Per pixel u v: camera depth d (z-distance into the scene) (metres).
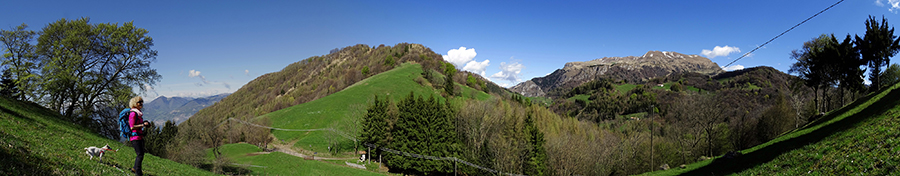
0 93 40.25
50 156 11.36
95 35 42.34
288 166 67.00
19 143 11.54
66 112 41.75
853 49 51.44
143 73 46.34
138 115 10.46
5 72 41.91
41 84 38.84
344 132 95.12
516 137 69.94
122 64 44.56
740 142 70.12
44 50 39.72
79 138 20.94
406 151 71.81
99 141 22.81
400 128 75.69
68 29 41.25
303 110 116.00
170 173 17.45
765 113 71.94
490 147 65.81
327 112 112.69
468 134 77.06
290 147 90.12
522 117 87.25
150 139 60.06
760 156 33.38
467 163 63.41
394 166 72.44
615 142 71.44
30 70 39.97
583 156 59.44
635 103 197.88
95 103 43.66
